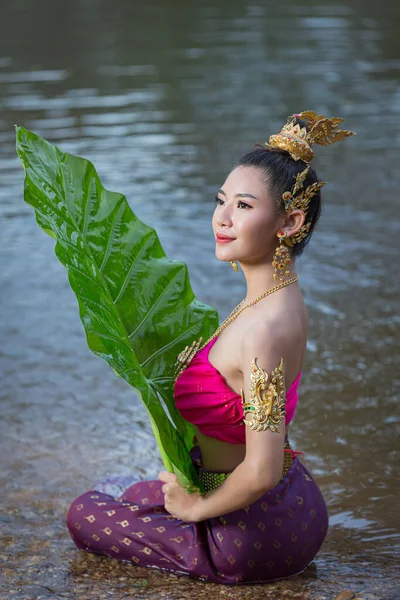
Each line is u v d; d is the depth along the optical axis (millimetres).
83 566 3414
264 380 3018
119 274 3592
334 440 4684
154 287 3652
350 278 7148
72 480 4301
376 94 13195
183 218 8492
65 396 5316
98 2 22062
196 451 3445
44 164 3436
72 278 3252
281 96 13102
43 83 13875
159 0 22203
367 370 5527
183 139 10977
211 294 6785
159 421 3162
